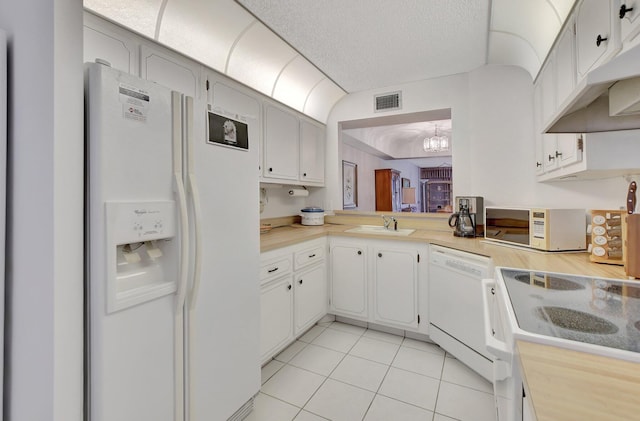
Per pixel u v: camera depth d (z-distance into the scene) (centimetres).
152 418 105
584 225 176
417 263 236
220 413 135
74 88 85
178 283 113
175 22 168
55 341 81
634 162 126
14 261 89
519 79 243
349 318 274
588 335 67
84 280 90
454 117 276
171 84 174
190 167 118
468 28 202
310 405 165
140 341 101
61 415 83
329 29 204
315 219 322
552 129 118
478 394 174
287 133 277
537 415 43
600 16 114
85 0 134
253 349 156
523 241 191
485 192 256
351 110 326
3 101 86
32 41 84
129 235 96
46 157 82
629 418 42
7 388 91
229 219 140
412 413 159
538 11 163
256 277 158
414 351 223
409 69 265
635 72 70
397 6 180
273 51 228
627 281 108
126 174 96
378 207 620
